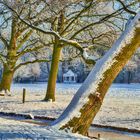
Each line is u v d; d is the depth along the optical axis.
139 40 9.91
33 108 23.70
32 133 9.45
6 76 36.38
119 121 18.75
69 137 9.28
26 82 102.38
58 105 26.19
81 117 10.02
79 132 10.03
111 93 51.06
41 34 34.66
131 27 9.90
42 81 106.62
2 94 35.06
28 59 43.50
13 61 35.44
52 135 9.34
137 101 33.62
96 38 30.12
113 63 9.99
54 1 20.38
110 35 30.28
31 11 21.67
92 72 10.22
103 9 29.70
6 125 11.02
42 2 21.86
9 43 35.66
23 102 27.44
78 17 27.97
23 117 19.77
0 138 8.45
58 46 29.78
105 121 18.59
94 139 10.11
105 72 10.02
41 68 103.50
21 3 20.48
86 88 10.09
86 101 10.02
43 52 38.72
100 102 10.09
